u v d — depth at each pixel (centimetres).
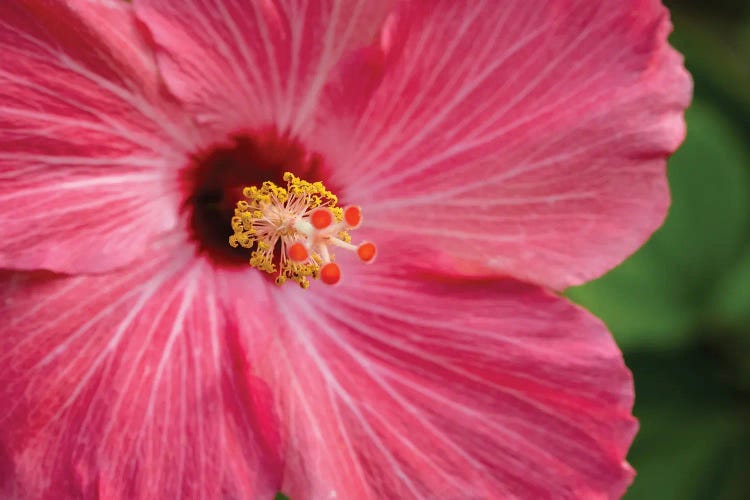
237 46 33
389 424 33
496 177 34
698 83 45
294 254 33
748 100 45
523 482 33
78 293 32
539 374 33
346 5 33
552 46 33
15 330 32
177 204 33
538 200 34
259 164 34
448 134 34
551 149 33
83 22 31
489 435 33
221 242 34
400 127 34
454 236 34
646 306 43
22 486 32
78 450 32
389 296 34
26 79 31
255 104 33
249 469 33
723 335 45
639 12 33
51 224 32
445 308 34
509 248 34
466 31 33
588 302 42
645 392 45
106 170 32
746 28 47
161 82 32
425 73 33
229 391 33
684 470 44
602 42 33
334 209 34
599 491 33
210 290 33
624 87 33
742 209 45
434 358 34
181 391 33
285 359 33
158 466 32
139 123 32
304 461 33
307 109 34
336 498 33
